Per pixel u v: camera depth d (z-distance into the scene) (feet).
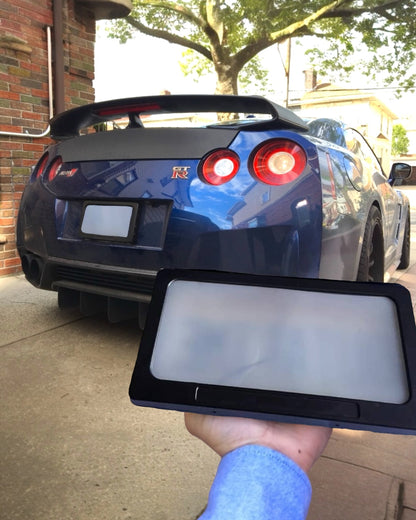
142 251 6.79
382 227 9.34
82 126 8.42
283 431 1.43
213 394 1.44
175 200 6.50
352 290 1.60
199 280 1.67
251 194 6.13
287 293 1.62
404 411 1.38
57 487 4.44
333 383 1.45
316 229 5.99
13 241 13.39
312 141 6.43
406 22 46.55
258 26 47.55
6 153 13.10
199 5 48.80
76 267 7.58
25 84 13.48
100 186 7.19
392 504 4.25
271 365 1.49
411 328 1.51
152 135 6.86
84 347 7.93
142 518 4.05
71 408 5.98
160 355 1.54
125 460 4.91
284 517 1.16
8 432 5.40
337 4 45.96
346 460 4.99
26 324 9.00
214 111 7.04
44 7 13.79
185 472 4.74
